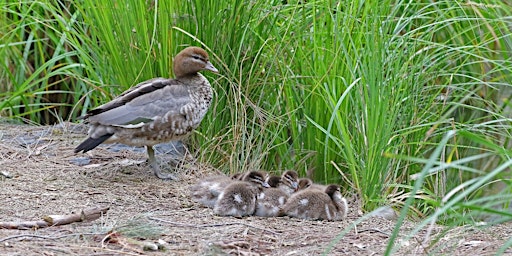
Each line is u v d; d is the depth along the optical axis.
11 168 12.30
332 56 12.94
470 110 15.38
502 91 15.11
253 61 13.80
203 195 11.05
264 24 13.84
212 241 9.12
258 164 13.41
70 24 14.36
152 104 12.04
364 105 12.30
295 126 13.48
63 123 14.70
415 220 11.77
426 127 13.51
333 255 8.79
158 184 12.14
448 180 14.70
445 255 8.66
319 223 10.34
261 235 9.55
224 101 13.79
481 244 9.19
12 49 16.45
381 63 12.30
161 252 8.68
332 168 13.20
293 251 8.93
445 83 14.61
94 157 13.19
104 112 11.80
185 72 12.60
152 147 12.58
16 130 14.39
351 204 12.09
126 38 13.46
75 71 15.28
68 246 8.72
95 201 10.92
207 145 13.60
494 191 14.83
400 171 13.40
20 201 10.66
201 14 13.38
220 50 13.56
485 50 14.95
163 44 13.40
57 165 12.67
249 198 10.48
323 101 13.10
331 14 12.73
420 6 15.45
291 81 13.37
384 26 13.27
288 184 11.43
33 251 8.45
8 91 16.62
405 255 8.77
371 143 12.00
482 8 14.27
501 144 14.84
